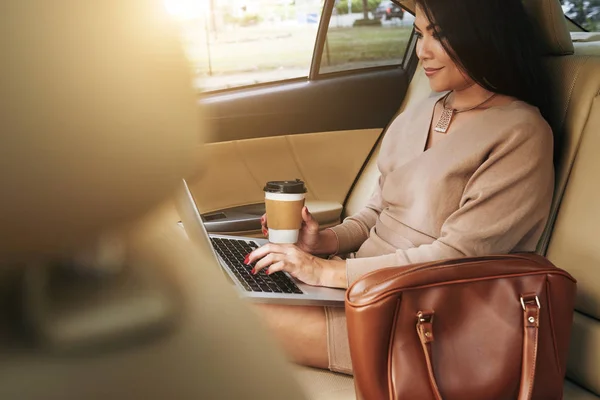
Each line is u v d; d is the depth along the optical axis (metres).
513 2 1.62
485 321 1.27
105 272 0.28
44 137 0.25
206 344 0.29
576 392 1.46
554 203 1.60
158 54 0.28
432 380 1.22
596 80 1.61
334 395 1.37
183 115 0.28
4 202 0.25
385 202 1.84
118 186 0.27
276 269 1.51
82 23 0.26
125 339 0.28
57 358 0.26
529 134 1.55
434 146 1.66
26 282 0.26
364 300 1.23
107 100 0.26
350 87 2.25
